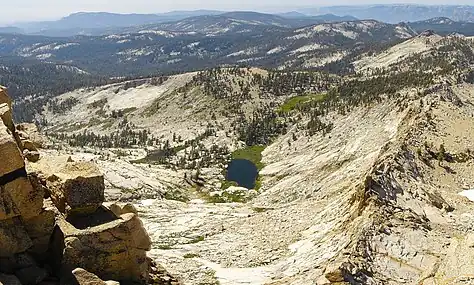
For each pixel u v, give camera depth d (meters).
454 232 47.16
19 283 21.67
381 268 39.38
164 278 28.75
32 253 24.16
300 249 58.28
